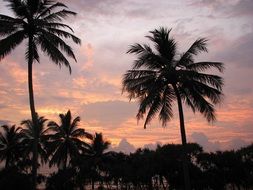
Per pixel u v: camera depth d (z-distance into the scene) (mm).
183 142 30875
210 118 31172
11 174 38031
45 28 32281
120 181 64938
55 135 60781
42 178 55656
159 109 31938
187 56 31703
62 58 32500
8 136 64000
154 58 31531
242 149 49844
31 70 31984
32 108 31672
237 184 47625
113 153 68688
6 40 30531
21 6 31281
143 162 57844
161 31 32625
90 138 63406
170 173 52219
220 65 31312
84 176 62844
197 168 49094
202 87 30828
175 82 31484
